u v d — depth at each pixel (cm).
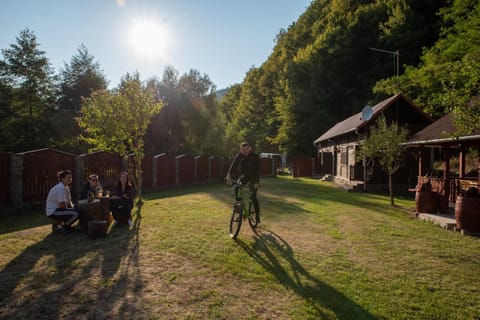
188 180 1894
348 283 418
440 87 2136
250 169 694
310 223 792
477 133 721
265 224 766
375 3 4034
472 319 335
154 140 2375
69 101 3303
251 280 417
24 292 367
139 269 446
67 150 2211
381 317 332
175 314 327
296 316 329
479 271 476
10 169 864
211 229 689
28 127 2639
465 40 1956
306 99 4003
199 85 2653
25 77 3100
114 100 1075
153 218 799
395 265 495
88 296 361
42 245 552
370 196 1523
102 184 1214
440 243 636
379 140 1188
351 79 3947
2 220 778
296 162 3092
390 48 3422
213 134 2531
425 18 3138
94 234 596
